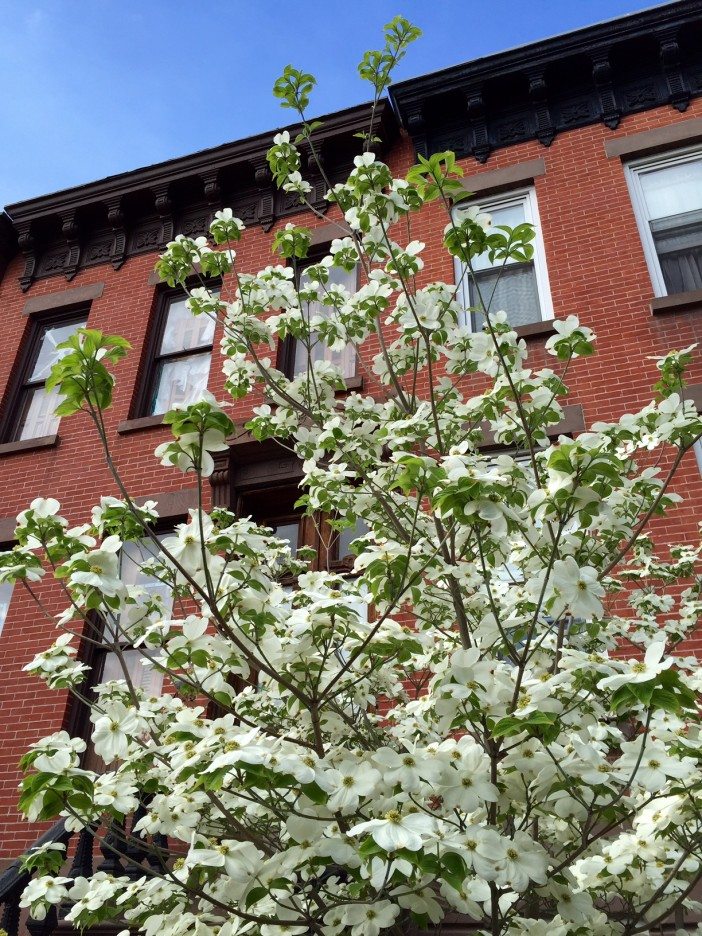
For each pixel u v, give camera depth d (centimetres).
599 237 714
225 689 261
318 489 361
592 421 614
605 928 257
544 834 303
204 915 270
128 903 284
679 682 181
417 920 233
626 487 334
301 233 427
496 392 331
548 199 754
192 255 434
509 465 263
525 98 822
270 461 703
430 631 351
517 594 332
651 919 278
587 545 314
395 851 171
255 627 249
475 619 349
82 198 950
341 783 200
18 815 601
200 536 222
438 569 283
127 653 669
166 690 633
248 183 909
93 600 243
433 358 403
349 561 623
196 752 212
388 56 405
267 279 434
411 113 835
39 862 263
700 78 766
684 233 709
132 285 898
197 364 835
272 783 192
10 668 678
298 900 248
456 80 819
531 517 260
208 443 228
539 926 242
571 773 214
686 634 423
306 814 220
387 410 400
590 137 775
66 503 755
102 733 246
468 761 213
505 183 775
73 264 947
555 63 798
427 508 443
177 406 223
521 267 743
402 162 843
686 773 206
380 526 346
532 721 193
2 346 913
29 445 807
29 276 960
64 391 234
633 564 473
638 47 784
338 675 247
